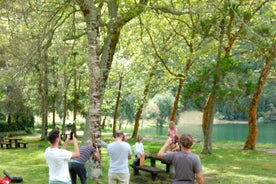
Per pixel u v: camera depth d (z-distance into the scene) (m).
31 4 12.48
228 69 15.04
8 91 24.52
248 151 19.22
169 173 11.80
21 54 13.67
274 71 22.56
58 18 12.45
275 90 61.47
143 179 11.09
